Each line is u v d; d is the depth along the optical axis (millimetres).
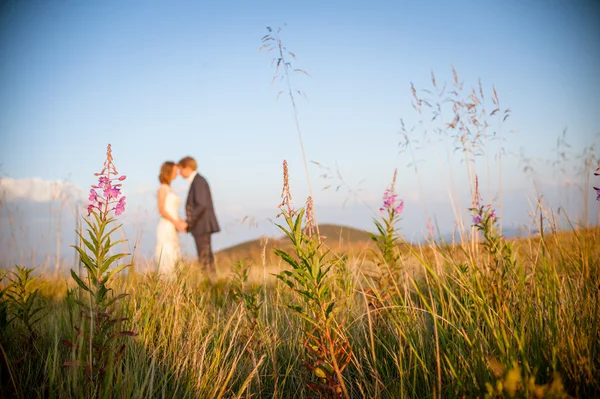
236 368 2838
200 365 2566
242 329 3307
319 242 2465
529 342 2340
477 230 3662
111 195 2332
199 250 8578
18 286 2852
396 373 2611
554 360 2043
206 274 5922
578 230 3539
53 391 2193
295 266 2320
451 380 2250
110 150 2348
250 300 3463
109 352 2293
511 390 1619
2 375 2217
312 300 2438
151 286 3602
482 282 3098
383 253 3715
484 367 2156
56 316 3189
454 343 2467
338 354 2361
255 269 5844
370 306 3318
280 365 2969
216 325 3293
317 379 2604
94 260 2307
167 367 2639
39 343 2744
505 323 2480
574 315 2500
